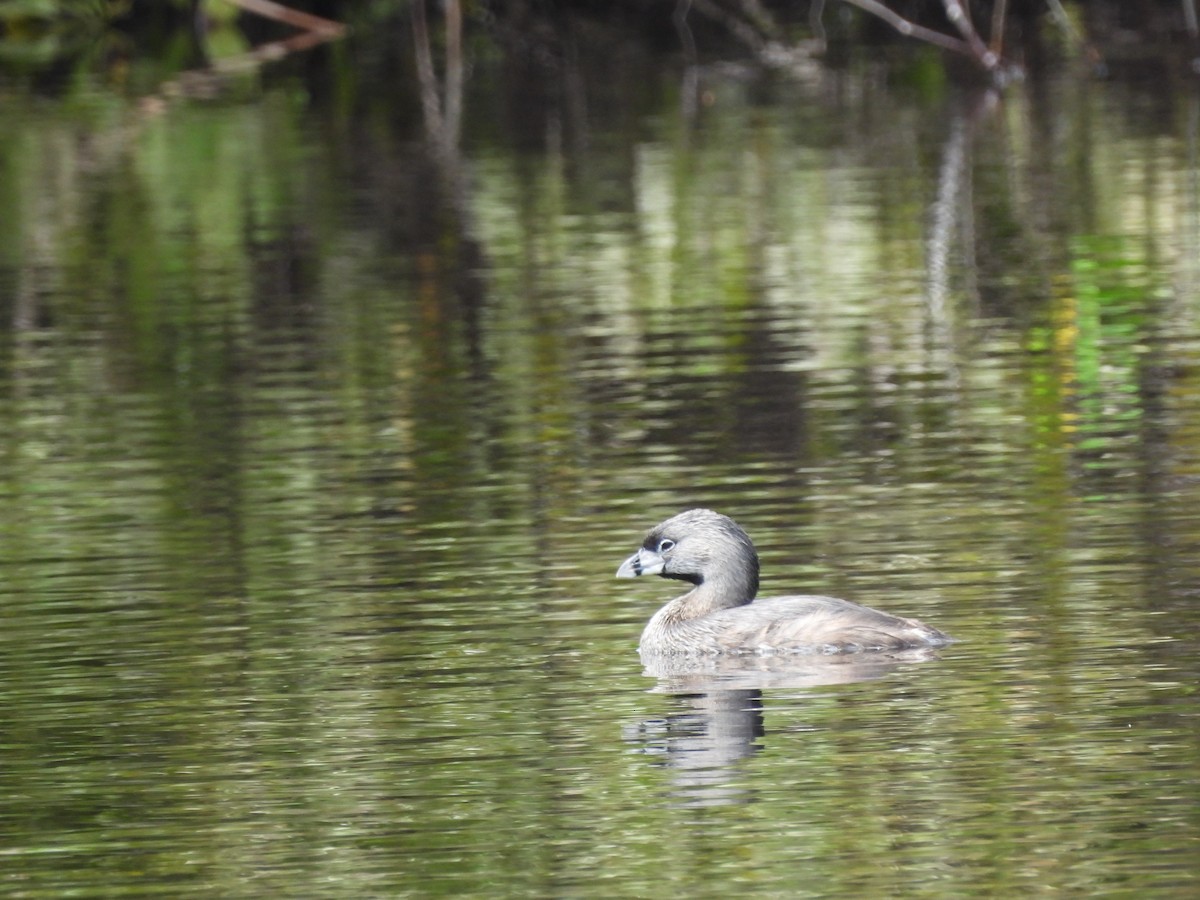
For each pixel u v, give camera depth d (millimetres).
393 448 15750
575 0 45719
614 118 33781
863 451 14984
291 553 13055
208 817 8750
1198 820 8227
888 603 11328
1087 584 11500
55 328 20719
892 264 22000
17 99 36781
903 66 38719
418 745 9484
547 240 24016
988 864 7934
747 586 11156
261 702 10195
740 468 14664
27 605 12141
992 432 15367
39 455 15969
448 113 34844
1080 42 37250
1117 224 23391
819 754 9094
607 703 9961
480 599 11883
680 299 20781
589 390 17344
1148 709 9453
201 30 44938
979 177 26797
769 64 39875
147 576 12664
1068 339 18297
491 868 8117
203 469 15367
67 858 8383
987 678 9984
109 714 10117
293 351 19297
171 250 24484
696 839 8281
